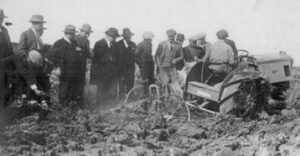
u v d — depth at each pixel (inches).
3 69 303.7
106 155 244.7
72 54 357.7
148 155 247.4
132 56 412.8
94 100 393.1
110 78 397.4
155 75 436.5
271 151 246.4
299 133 272.1
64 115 313.7
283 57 375.6
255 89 327.6
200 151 257.3
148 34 415.2
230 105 328.5
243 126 302.4
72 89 359.3
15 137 261.3
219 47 360.8
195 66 368.8
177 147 267.1
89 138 274.8
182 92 374.6
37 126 284.0
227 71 359.3
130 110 345.7
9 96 306.2
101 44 395.9
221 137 287.3
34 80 307.9
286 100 372.2
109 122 323.6
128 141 270.4
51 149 254.7
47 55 351.3
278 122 314.8
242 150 252.1
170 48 408.2
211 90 335.6
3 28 321.1
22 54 311.1
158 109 347.6
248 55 364.5
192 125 308.8
